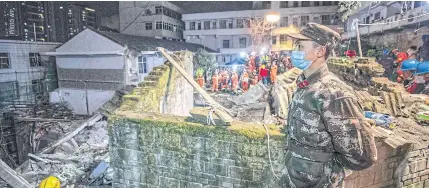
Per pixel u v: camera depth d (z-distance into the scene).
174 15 43.66
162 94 7.53
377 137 3.73
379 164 3.91
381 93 6.26
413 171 4.14
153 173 4.98
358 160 2.10
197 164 4.60
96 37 20.09
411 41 15.29
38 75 23.33
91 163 9.59
